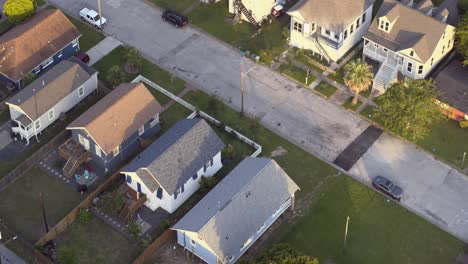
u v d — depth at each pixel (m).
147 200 94.31
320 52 114.94
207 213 88.00
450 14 114.31
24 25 115.19
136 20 122.81
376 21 111.75
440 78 108.25
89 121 96.81
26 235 92.12
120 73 109.81
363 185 98.25
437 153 102.19
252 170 92.75
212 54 116.81
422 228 93.38
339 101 109.31
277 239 92.00
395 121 100.94
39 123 102.88
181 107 108.31
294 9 113.56
